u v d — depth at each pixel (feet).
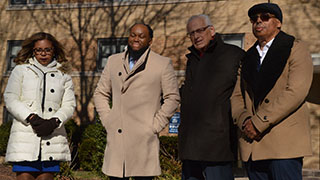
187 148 12.21
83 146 32.19
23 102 12.38
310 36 36.50
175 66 39.50
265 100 10.32
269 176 10.52
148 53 13.08
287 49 10.14
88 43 42.39
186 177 12.91
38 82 12.59
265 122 9.78
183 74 38.83
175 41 39.88
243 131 10.39
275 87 10.28
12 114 12.11
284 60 10.11
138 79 12.75
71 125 35.68
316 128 35.40
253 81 10.55
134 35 12.85
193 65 12.89
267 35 10.66
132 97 12.66
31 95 12.40
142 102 12.62
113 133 12.73
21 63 13.05
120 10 42.06
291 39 10.30
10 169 26.73
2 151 37.14
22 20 44.52
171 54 39.81
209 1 39.60
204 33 12.48
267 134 10.13
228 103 12.05
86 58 42.19
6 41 44.57
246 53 11.36
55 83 12.91
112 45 42.24
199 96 12.26
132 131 12.50
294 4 37.24
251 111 10.65
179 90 13.83
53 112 12.67
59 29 43.39
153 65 12.89
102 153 27.81
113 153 12.57
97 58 42.11
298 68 9.95
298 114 10.07
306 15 36.83
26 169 12.04
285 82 10.21
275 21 10.68
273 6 10.61
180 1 40.29
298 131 9.93
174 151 32.37
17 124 12.25
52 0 43.93
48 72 12.96
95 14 42.65
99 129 28.19
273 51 10.27
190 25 12.66
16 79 12.55
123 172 12.39
